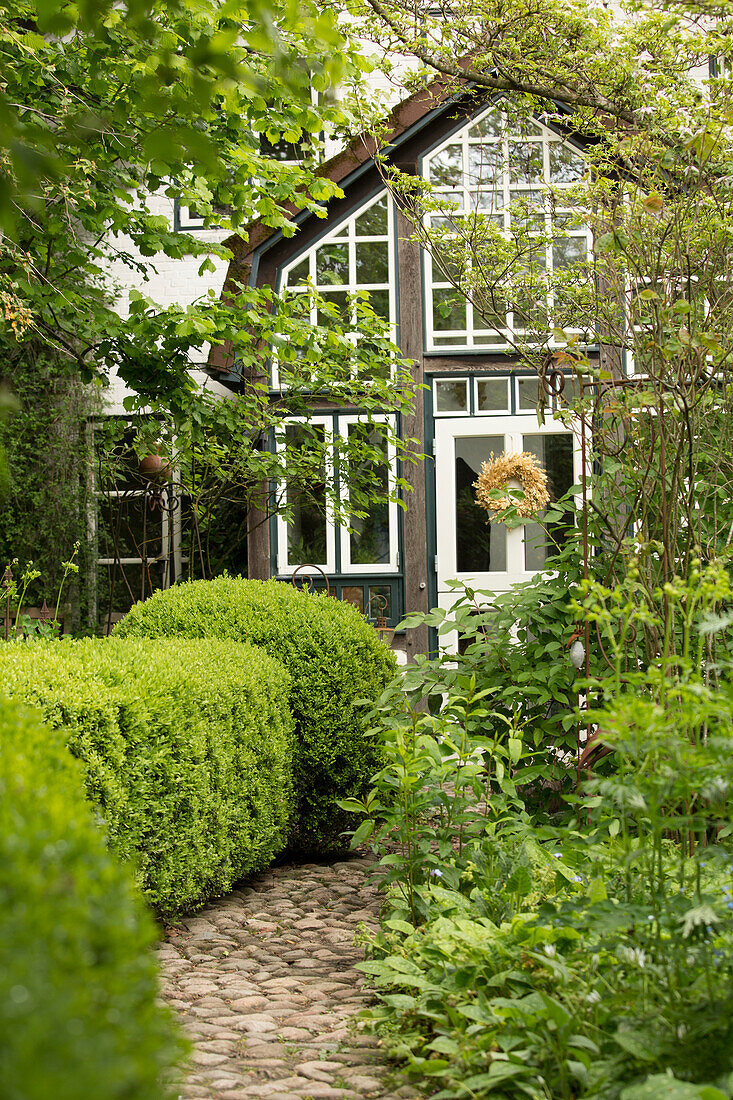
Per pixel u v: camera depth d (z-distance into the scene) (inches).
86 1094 38.0
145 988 51.3
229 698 167.3
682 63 196.5
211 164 75.1
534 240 226.2
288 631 205.9
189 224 371.6
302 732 201.9
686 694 94.4
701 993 86.5
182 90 142.5
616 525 178.1
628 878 100.8
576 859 126.6
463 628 182.2
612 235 166.1
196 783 153.6
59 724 125.0
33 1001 41.4
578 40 207.8
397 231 336.5
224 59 84.7
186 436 279.0
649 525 180.7
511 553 329.1
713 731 105.7
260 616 209.9
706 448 176.6
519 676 170.2
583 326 211.8
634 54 200.2
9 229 68.0
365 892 177.9
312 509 339.9
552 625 176.1
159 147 73.2
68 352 261.4
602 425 181.2
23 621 316.2
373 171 337.7
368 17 221.5
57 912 48.2
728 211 165.0
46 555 366.3
